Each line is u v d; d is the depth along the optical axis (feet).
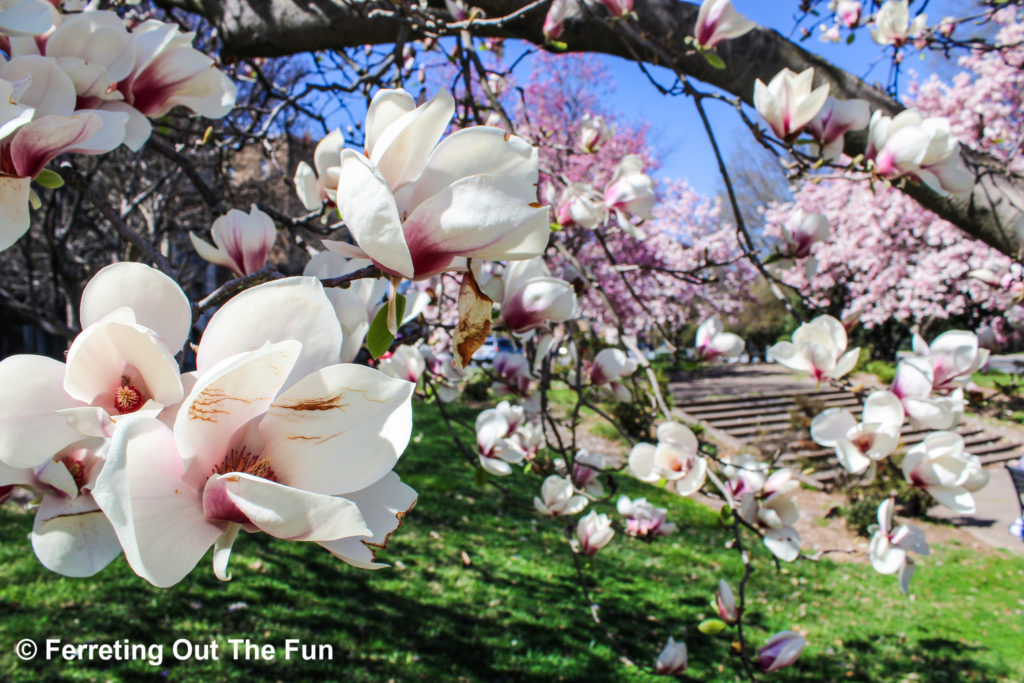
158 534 1.67
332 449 1.94
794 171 6.02
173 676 13.60
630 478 34.94
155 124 5.50
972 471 5.17
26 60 2.66
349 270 3.28
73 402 1.97
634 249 49.60
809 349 5.33
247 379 1.82
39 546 2.08
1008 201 7.18
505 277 4.42
